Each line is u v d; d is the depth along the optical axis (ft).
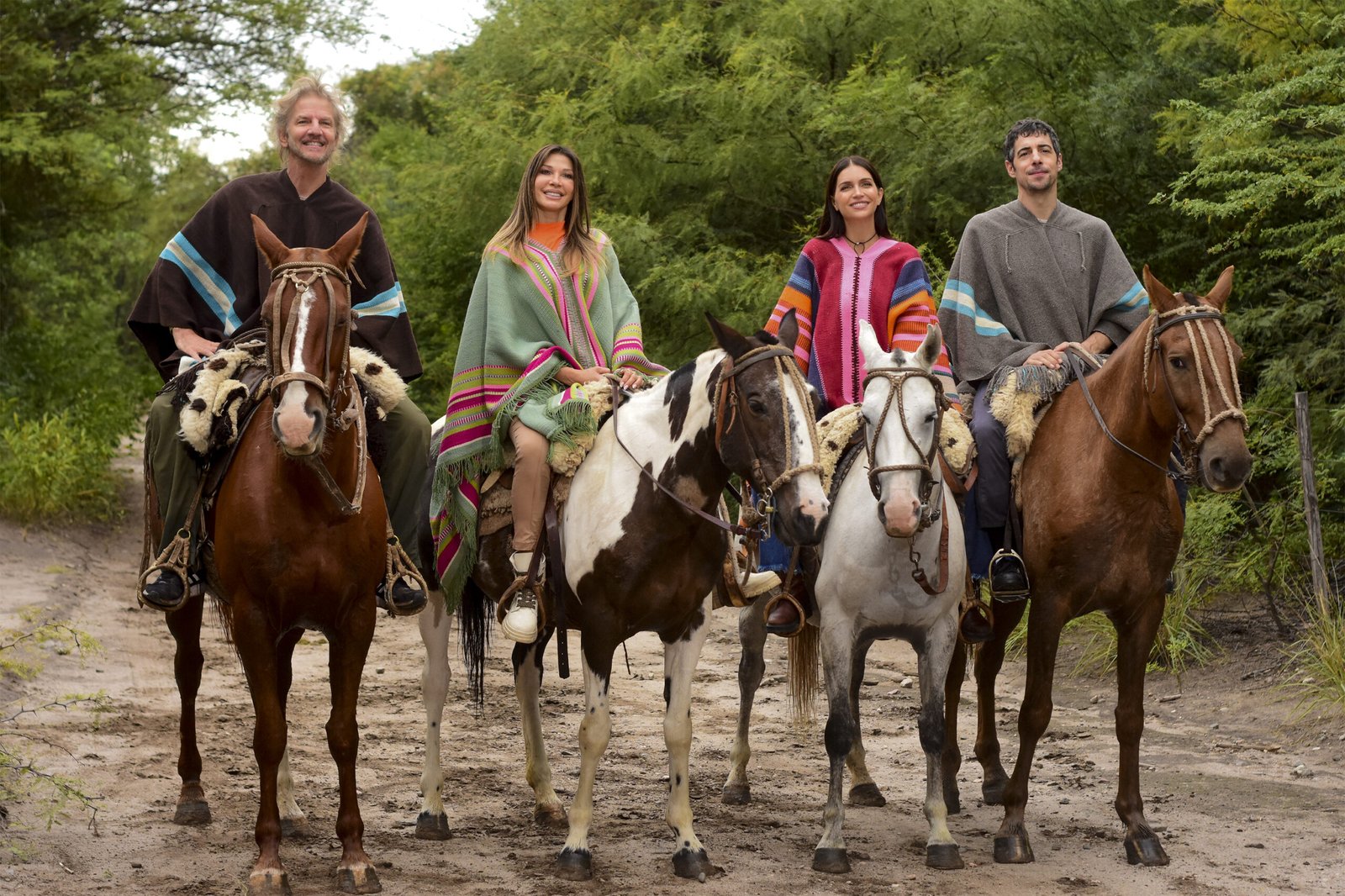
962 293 18.65
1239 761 20.43
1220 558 28.63
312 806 17.76
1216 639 26.81
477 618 18.56
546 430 15.99
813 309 18.84
